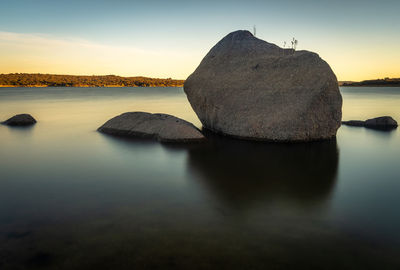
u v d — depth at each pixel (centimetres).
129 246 415
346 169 788
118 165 817
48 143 1084
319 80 1043
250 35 1360
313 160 862
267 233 451
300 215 513
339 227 471
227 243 423
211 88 1220
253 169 778
